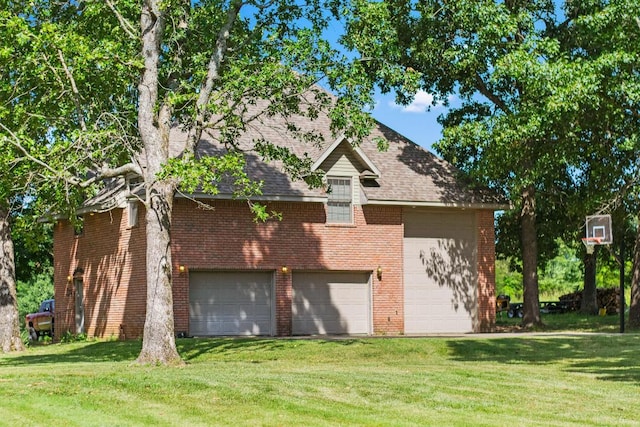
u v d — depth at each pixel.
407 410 15.02
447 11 36.25
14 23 21.45
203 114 24.12
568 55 35.72
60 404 15.72
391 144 38.94
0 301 32.53
